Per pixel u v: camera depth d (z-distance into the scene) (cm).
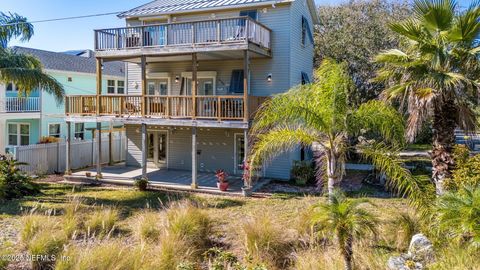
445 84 836
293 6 1631
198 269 681
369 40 2233
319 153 1113
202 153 1745
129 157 1927
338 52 2303
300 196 1283
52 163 1738
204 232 817
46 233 719
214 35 1479
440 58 877
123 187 1455
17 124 2217
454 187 854
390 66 1012
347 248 567
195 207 935
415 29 920
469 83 834
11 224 927
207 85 1750
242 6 1609
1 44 1423
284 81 1603
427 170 1564
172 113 1466
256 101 1444
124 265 611
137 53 1525
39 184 1462
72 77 2350
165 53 1477
